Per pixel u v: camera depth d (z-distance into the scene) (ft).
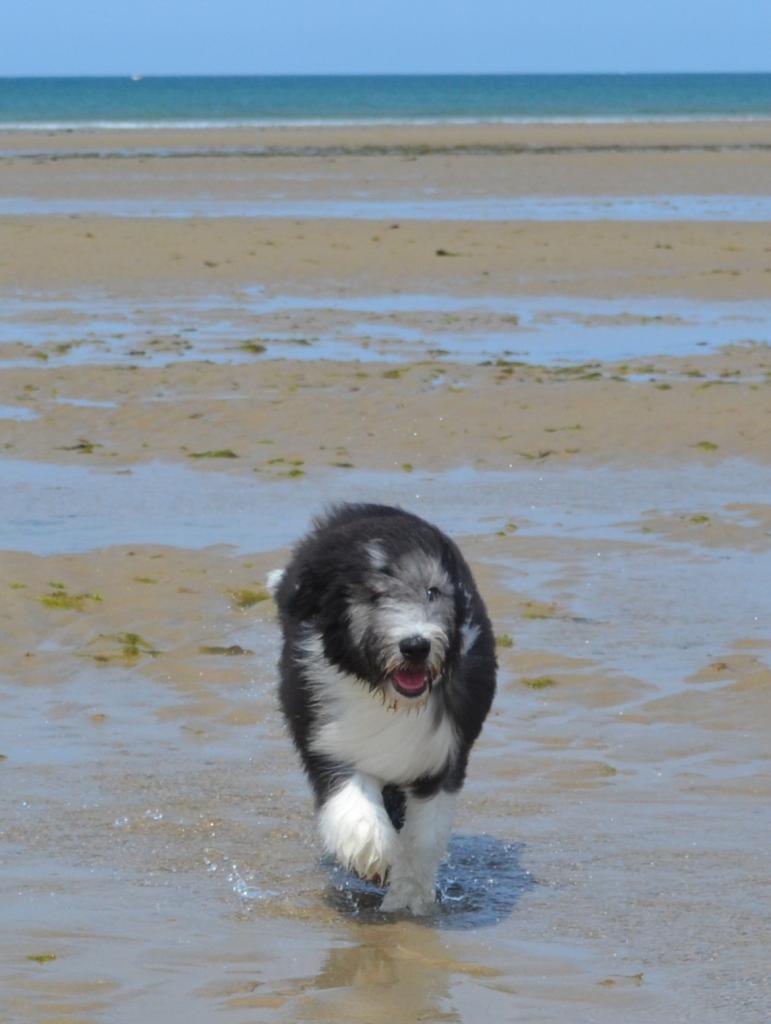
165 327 87.76
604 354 80.07
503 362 76.69
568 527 49.88
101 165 206.90
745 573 45.11
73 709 34.78
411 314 92.43
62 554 46.21
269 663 37.76
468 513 51.49
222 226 131.64
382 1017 21.36
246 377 72.74
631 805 29.76
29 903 25.18
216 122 336.49
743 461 58.90
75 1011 21.27
